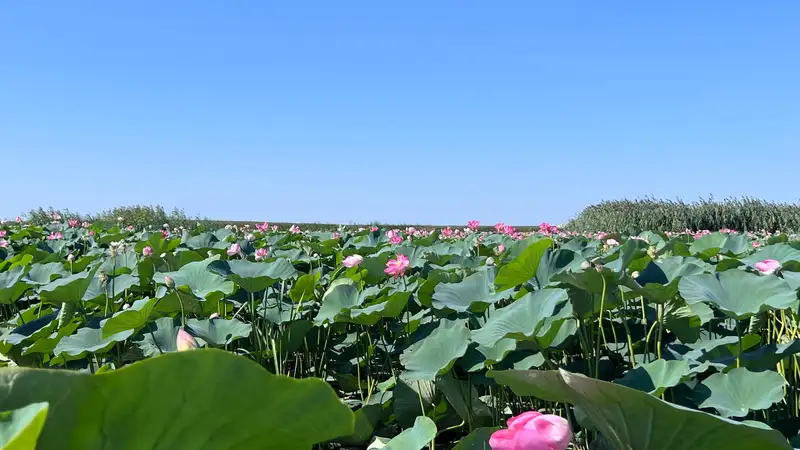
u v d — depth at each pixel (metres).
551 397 1.78
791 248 3.80
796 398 2.68
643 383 2.14
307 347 3.92
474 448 2.15
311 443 0.98
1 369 0.80
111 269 4.71
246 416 0.91
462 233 10.55
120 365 3.47
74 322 3.52
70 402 0.81
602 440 2.15
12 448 0.67
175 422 0.88
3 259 5.84
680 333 3.05
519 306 2.78
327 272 5.34
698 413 1.43
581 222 21.56
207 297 3.56
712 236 5.57
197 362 0.83
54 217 16.56
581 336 2.81
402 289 3.81
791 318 3.21
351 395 3.77
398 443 2.08
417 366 2.66
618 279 2.60
